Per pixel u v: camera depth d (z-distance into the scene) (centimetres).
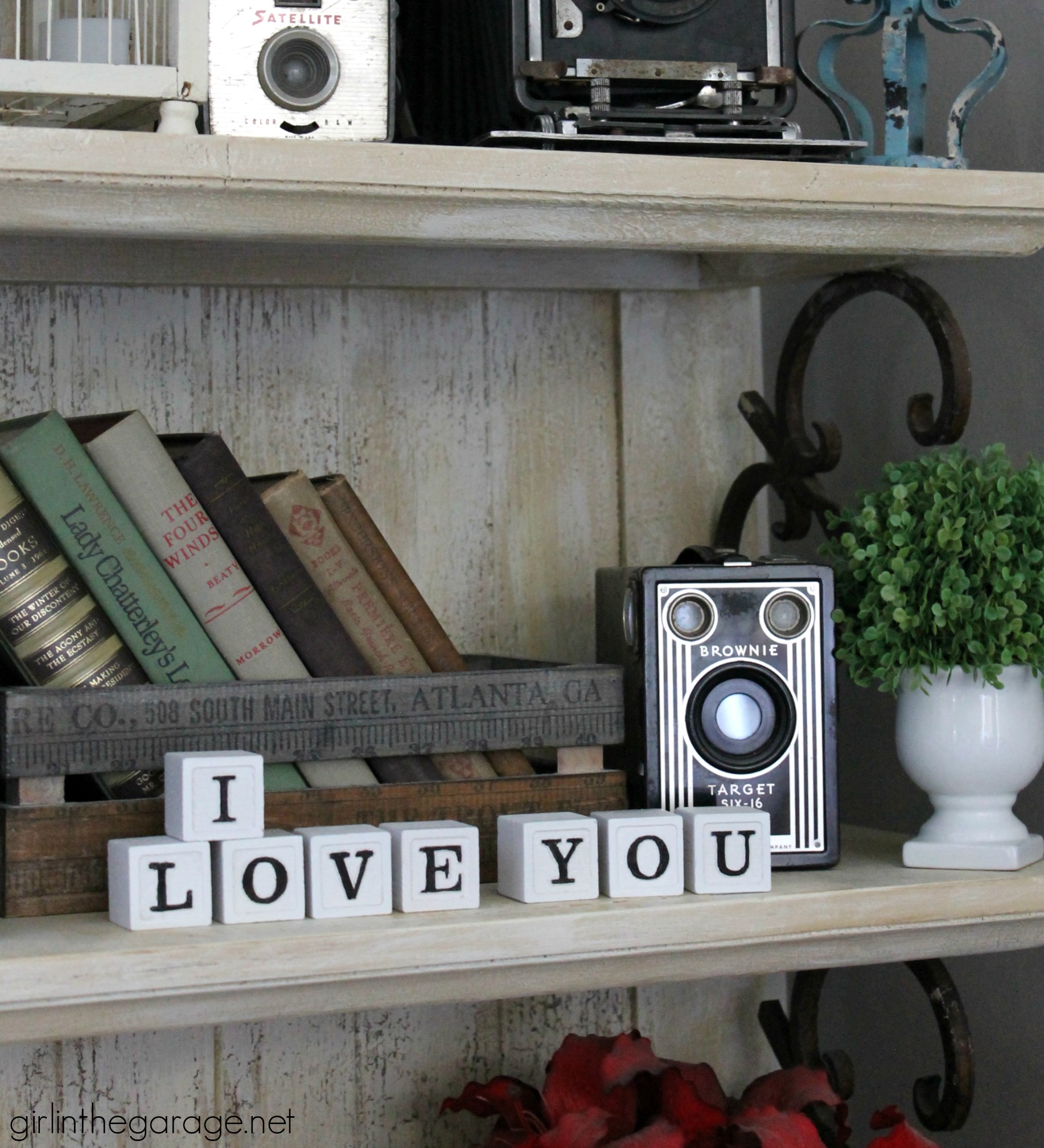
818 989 113
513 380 120
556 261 118
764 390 127
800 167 89
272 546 91
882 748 119
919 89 100
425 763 92
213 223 82
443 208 85
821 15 123
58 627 85
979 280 111
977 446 111
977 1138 111
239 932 79
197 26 82
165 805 83
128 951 76
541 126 90
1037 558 91
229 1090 109
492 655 117
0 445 86
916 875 94
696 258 123
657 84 94
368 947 80
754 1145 93
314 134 86
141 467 88
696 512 125
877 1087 120
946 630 92
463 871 85
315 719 87
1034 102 104
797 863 96
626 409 123
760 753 96
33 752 81
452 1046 115
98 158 77
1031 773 96
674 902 87
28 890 82
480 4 95
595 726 94
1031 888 93
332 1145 112
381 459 116
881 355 119
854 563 96
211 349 111
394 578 97
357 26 86
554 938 84
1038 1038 104
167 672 87
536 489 120
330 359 114
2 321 105
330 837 83
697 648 95
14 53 97
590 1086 98
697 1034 123
